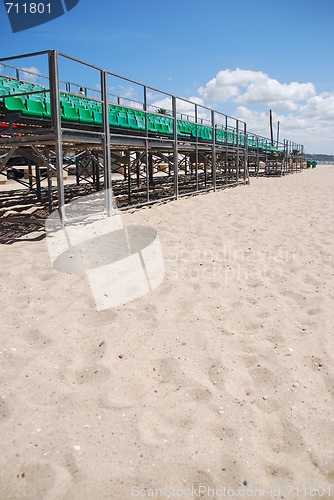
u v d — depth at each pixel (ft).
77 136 19.47
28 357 7.97
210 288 12.09
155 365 7.89
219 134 49.70
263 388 7.32
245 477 5.33
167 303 10.77
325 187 47.55
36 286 11.51
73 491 5.01
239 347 8.73
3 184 49.52
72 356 8.05
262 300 11.30
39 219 20.26
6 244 15.83
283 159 81.00
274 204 30.63
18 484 5.08
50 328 9.12
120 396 6.88
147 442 5.85
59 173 17.94
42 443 5.75
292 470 5.48
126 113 32.01
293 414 6.60
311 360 8.27
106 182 22.20
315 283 12.72
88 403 6.66
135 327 9.39
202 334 9.16
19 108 18.30
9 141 18.65
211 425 6.27
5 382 7.12
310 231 20.59
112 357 8.07
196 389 7.16
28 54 17.10
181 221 22.36
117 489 5.06
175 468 5.41
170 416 6.45
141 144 26.12
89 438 5.88
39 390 6.95
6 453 5.54
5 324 9.23
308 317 10.30
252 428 6.23
